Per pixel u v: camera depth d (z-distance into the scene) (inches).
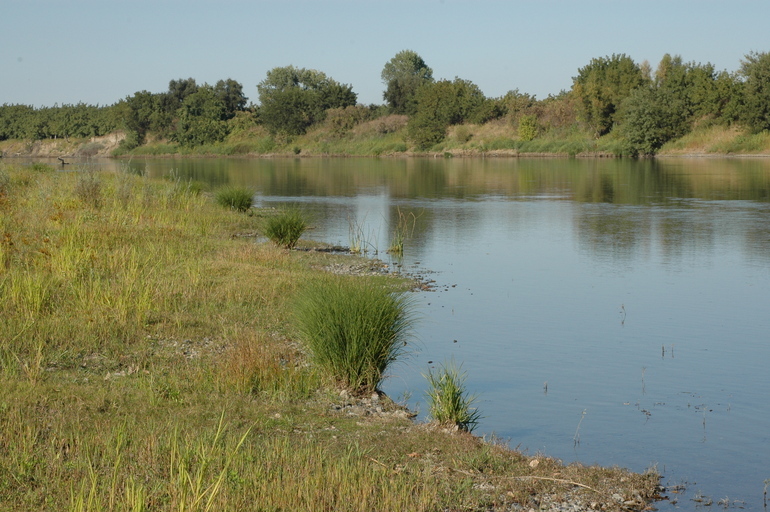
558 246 852.0
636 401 368.2
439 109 3897.6
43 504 225.8
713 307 558.3
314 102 4507.9
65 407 306.5
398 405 357.1
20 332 407.8
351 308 377.7
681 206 1240.2
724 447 314.3
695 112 3117.6
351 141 4239.7
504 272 699.4
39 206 887.7
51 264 550.3
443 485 261.7
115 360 386.9
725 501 265.3
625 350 452.8
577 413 352.5
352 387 370.3
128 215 853.2
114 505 224.8
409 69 5502.0
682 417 347.9
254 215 1057.5
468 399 368.2
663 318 526.9
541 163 2743.6
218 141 4699.8
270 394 348.5
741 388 387.2
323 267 687.7
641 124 3070.9
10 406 299.3
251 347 396.2
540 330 497.0
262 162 3395.7
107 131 5354.3
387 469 270.2
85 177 964.6
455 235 940.6
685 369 417.7
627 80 3410.4
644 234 932.6
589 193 1501.0
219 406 323.3
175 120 5039.4
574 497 263.1
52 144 5452.8
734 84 3048.7
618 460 301.9
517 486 267.0
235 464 256.1
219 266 619.5
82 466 249.9
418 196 1470.2
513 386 389.1
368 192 1572.3
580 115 3442.4
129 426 289.1
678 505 262.2
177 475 245.9
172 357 395.5
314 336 379.2
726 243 854.5
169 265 621.6
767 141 2822.3
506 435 326.3
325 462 269.7
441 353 447.2
